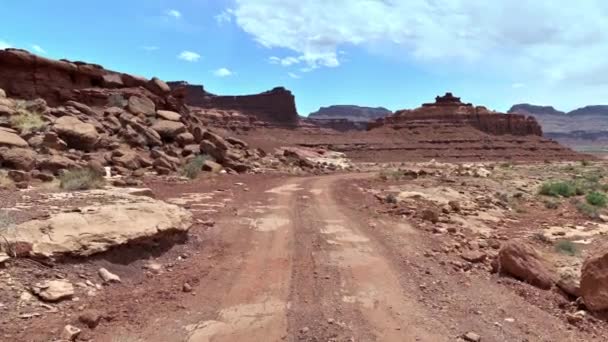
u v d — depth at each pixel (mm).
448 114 144875
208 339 5742
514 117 148125
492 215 18141
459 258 10266
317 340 5809
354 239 11602
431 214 14859
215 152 29547
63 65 31375
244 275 8438
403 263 9547
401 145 124688
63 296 6367
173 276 8125
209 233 11320
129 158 22297
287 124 171250
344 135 135875
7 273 6457
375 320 6520
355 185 26562
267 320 6398
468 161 116938
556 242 13258
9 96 28266
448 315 6809
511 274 9047
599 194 24578
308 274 8578
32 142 19594
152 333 5828
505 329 6379
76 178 14773
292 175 32781
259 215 14383
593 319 6945
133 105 32000
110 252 8031
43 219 7910
